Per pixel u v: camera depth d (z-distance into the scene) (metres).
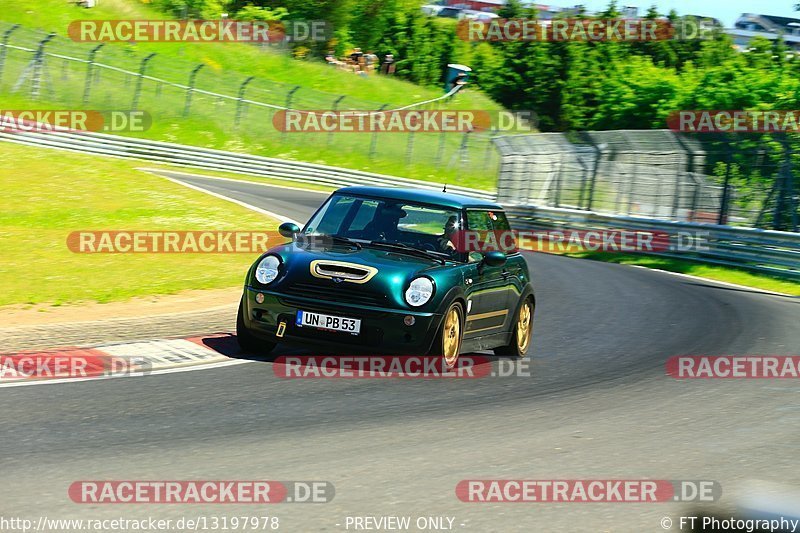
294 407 23.25
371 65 199.75
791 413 26.78
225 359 28.59
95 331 31.11
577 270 72.50
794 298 65.50
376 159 156.00
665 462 20.58
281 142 150.38
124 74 148.50
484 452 20.34
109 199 78.38
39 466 17.27
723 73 151.88
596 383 29.62
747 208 88.25
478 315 30.55
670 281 69.88
